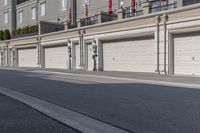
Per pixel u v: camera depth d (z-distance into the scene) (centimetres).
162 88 1580
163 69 2634
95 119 816
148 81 2041
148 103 1059
